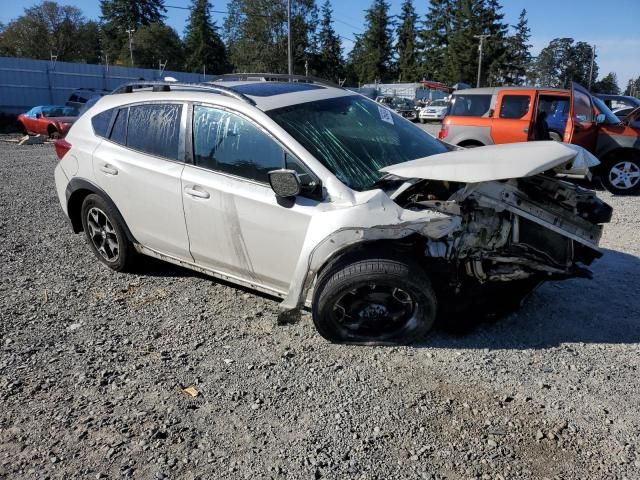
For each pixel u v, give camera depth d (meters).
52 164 12.88
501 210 3.57
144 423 2.89
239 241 3.87
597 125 9.22
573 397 3.07
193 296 4.51
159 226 4.41
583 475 2.49
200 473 2.54
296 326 3.96
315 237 3.40
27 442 2.76
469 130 10.47
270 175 3.41
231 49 60.22
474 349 3.60
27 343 3.75
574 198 3.78
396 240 3.50
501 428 2.82
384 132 4.30
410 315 3.55
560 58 98.94
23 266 5.29
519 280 3.85
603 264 5.22
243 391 3.16
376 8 81.56
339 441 2.74
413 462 2.60
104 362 3.50
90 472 2.55
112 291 4.64
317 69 64.62
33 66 29.50
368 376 3.30
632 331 3.83
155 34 68.56
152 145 4.42
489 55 67.69
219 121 4.02
